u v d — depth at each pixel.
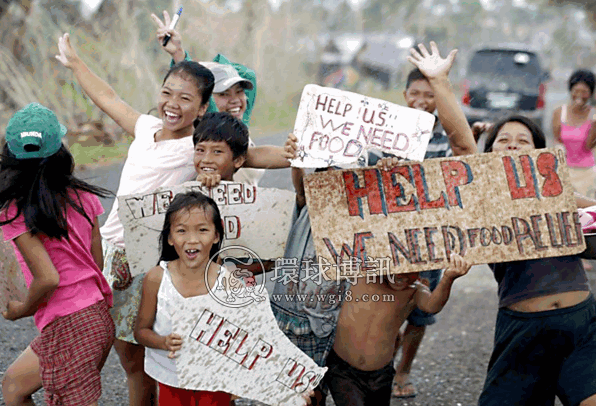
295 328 3.72
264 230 3.51
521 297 3.52
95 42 10.97
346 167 4.01
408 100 4.71
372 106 3.42
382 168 3.40
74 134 9.83
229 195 3.48
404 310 3.57
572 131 7.34
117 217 3.85
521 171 3.42
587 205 3.96
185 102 3.78
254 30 16.81
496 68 15.43
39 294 3.21
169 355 3.30
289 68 18.06
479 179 3.41
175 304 3.28
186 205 3.28
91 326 3.33
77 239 3.38
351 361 3.57
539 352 3.53
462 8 38.78
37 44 10.21
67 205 3.35
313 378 3.38
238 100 4.57
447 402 4.62
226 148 3.59
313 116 3.44
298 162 3.44
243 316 3.32
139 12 12.15
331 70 21.25
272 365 3.35
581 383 3.43
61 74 10.27
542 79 15.41
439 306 3.48
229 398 3.43
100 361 3.44
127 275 3.79
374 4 34.47
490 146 3.77
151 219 3.46
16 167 3.23
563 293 3.48
